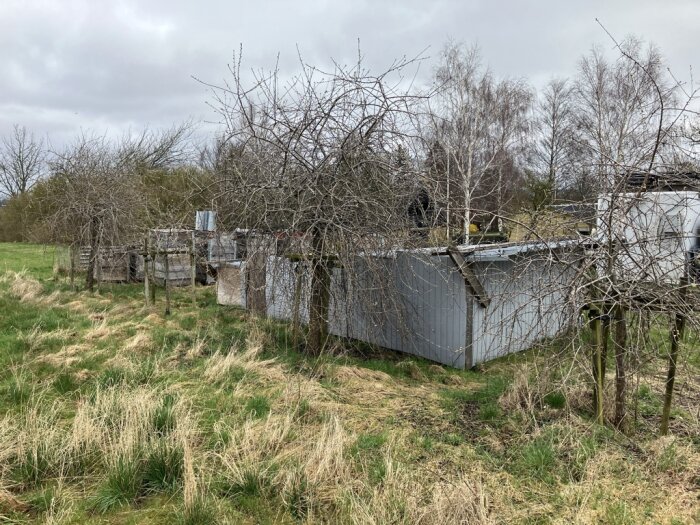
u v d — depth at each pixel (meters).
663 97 4.61
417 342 7.42
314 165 5.97
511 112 25.80
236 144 6.41
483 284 6.80
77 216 12.07
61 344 7.09
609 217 4.02
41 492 3.43
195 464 3.74
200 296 12.15
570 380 4.96
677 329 4.14
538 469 3.78
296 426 4.43
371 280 6.36
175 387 5.34
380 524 3.01
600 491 3.49
